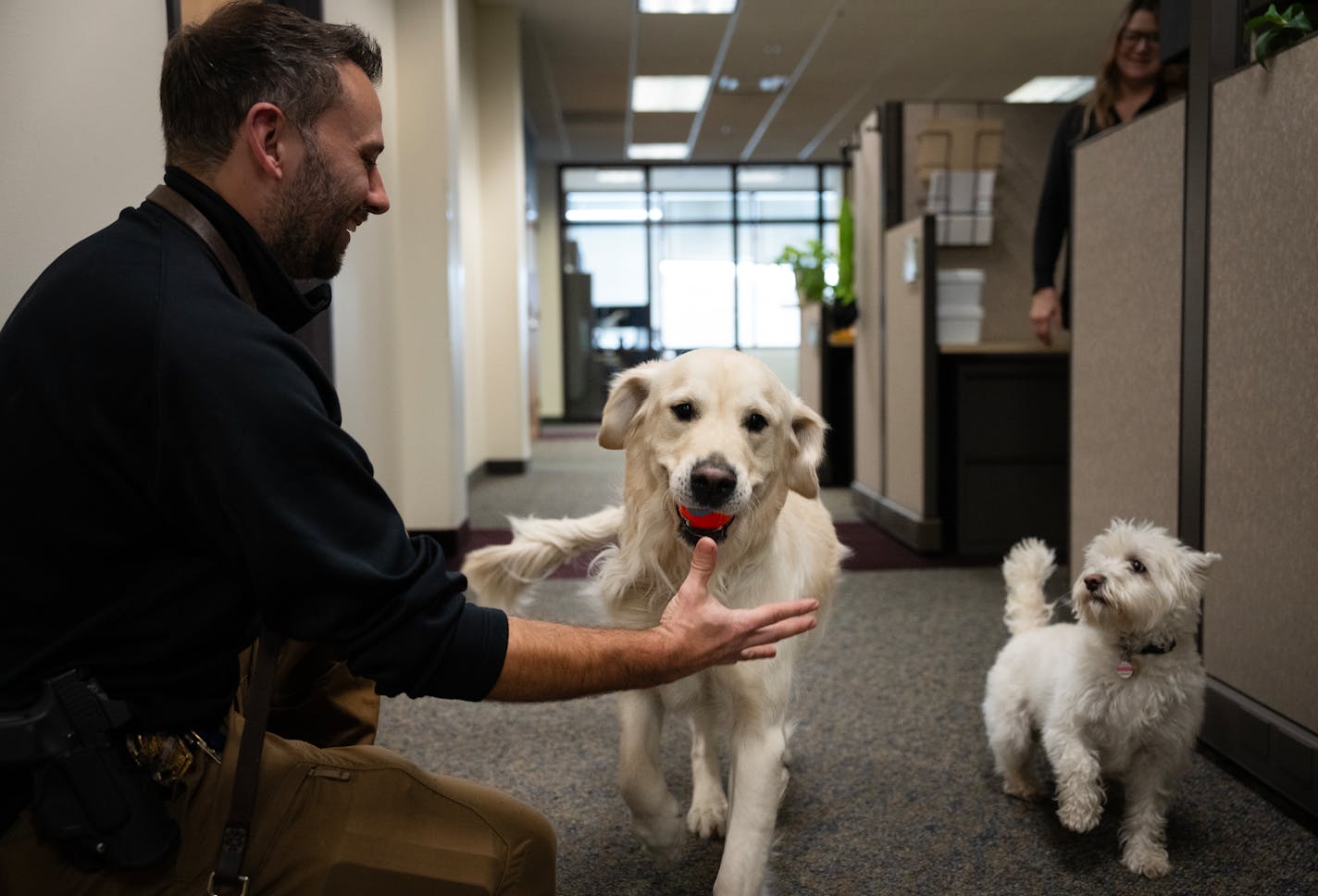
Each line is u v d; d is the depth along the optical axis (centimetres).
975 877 165
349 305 337
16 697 88
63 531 88
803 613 112
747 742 145
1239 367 201
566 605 352
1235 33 205
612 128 1106
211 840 96
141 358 87
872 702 251
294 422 88
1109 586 160
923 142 471
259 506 86
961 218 477
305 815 100
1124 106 330
